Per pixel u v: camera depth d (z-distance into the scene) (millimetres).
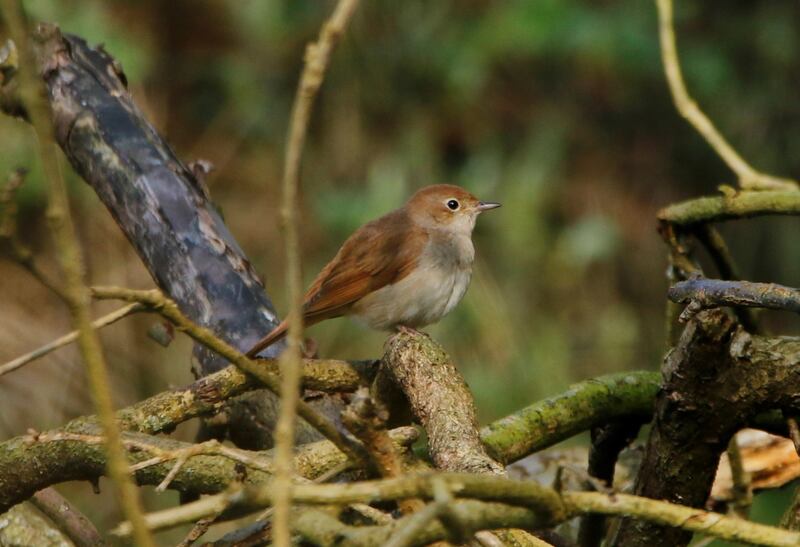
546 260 14805
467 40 15586
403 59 15664
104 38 13602
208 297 6156
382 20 15781
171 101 15719
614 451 6039
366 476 4223
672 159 16375
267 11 15711
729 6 16406
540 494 3332
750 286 4824
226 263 6262
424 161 15391
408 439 4539
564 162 15961
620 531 5375
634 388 5793
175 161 6469
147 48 15016
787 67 16234
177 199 6324
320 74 3316
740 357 4770
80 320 3314
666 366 4977
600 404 5719
